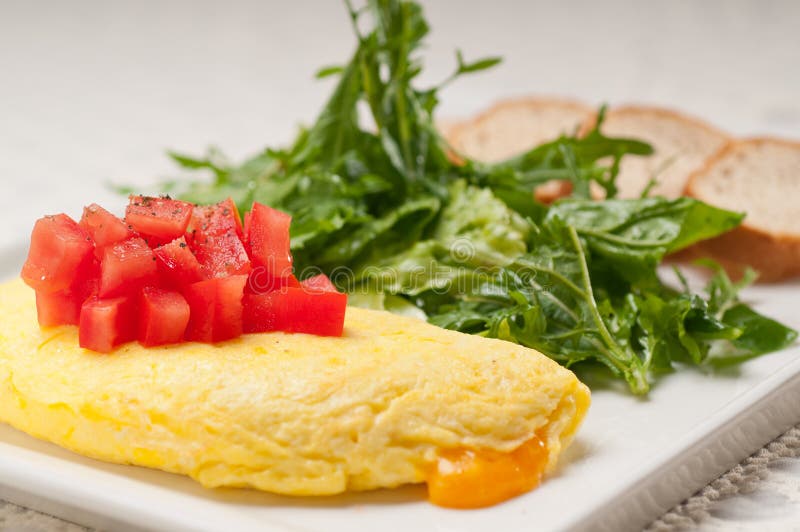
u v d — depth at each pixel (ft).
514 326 1.69
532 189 1.99
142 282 1.51
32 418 1.49
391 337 1.53
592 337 1.71
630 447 1.52
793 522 1.46
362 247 1.85
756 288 1.99
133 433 1.44
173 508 1.39
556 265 1.78
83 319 1.50
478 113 2.79
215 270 1.52
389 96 1.95
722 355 1.73
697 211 1.87
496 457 1.43
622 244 1.82
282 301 1.53
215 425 1.43
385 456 1.42
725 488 1.52
